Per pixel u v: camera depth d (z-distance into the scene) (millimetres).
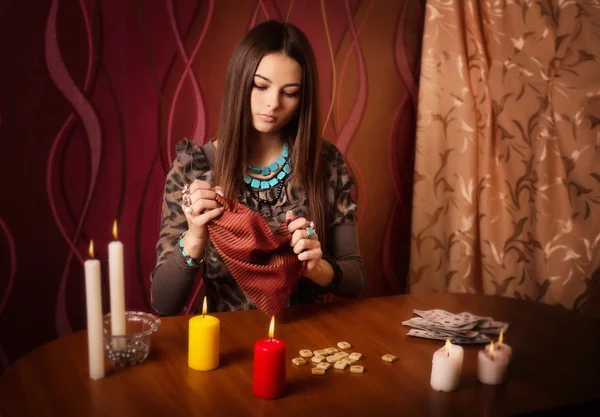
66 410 794
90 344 880
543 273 1922
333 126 2107
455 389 917
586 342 1160
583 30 1842
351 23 2072
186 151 1421
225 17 1886
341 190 1514
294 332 1127
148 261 1920
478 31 2025
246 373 936
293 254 1183
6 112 1676
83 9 1715
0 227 1716
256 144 1433
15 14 1646
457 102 2053
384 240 2268
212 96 1907
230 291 1383
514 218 2004
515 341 1147
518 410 864
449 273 2104
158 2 1800
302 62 1350
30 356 965
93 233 1832
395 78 2178
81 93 1749
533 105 1939
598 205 1830
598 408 918
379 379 943
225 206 1149
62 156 1756
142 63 1810
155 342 1036
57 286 1807
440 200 2139
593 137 1834
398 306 1312
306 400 859
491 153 2027
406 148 2244
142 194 1875
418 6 2176
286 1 1961
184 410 810
